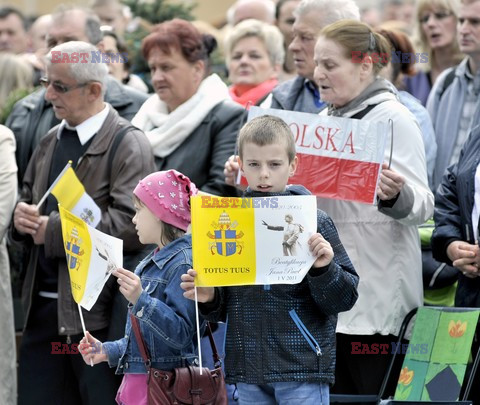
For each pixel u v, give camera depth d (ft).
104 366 37.32
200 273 27.61
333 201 35.24
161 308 29.25
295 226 27.76
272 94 40.88
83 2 98.63
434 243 36.78
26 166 43.01
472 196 35.78
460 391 34.78
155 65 41.29
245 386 28.91
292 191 29.27
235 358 28.73
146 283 30.58
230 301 28.94
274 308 28.43
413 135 35.06
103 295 37.09
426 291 39.47
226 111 41.16
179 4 57.88
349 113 35.27
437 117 44.50
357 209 35.12
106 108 38.60
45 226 37.17
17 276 44.68
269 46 47.80
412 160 34.94
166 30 41.34
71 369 38.24
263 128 28.55
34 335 38.47
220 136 40.78
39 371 38.42
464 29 43.52
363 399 35.50
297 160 31.42
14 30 65.41
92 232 30.48
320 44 35.19
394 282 35.04
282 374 28.22
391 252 35.06
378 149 33.58
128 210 36.96
